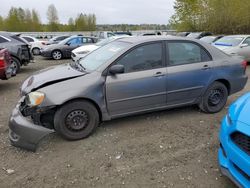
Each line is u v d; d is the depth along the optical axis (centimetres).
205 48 503
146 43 450
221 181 315
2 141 418
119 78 426
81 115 411
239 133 270
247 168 253
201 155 371
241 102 316
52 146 399
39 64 1390
